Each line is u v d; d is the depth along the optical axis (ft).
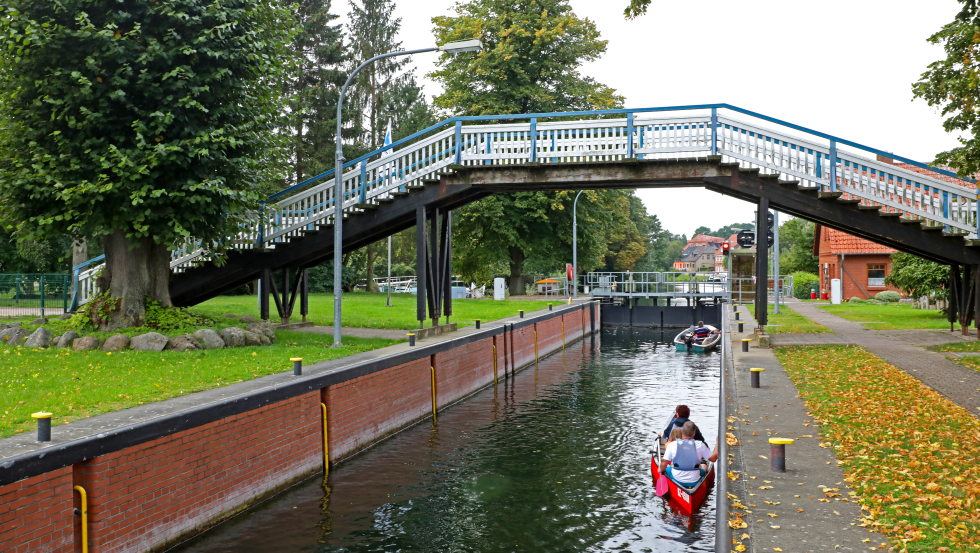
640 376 87.30
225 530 32.24
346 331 74.28
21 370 41.75
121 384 38.17
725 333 80.43
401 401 54.65
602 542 32.19
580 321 141.49
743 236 158.92
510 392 75.00
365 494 38.70
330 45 167.22
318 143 164.86
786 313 119.34
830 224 71.36
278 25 61.82
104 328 55.67
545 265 163.32
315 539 31.99
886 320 100.12
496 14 141.79
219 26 51.26
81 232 54.24
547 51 141.69
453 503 37.50
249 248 71.41
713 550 31.22
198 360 47.60
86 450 24.75
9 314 83.51
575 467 44.83
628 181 67.92
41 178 49.08
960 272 76.33
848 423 35.76
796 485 26.08
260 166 61.16
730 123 65.98
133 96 51.16
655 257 398.62
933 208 63.46
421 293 69.77
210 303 117.70
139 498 27.35
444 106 144.15
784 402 41.96
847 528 21.54
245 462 34.68
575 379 85.15
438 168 69.31
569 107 146.00
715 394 73.05
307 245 71.41
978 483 25.17
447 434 53.78
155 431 28.19
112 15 48.70
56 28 46.60
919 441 31.48
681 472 37.22
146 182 50.14
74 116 48.91
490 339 81.10
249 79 57.31
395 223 75.41
